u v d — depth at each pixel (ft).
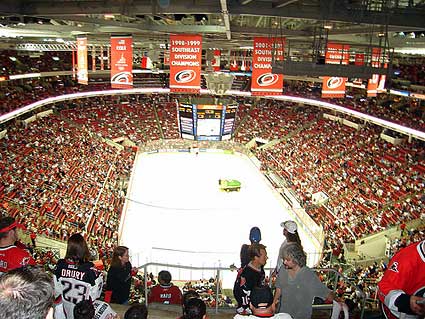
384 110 145.28
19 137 130.62
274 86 63.98
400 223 91.09
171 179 139.95
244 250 25.99
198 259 87.61
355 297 52.21
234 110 147.23
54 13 47.42
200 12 44.57
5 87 151.43
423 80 134.82
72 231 85.92
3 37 93.81
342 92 79.87
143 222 105.81
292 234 23.34
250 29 63.82
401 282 11.39
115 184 125.49
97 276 17.67
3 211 79.25
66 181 112.78
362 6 45.21
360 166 129.18
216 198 124.47
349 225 96.12
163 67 131.95
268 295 15.10
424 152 126.00
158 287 28.45
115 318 16.66
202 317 15.42
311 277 18.19
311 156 147.84
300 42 82.64
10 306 7.14
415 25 46.78
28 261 17.90
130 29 62.90
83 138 151.43
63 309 17.10
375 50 71.51
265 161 151.84
